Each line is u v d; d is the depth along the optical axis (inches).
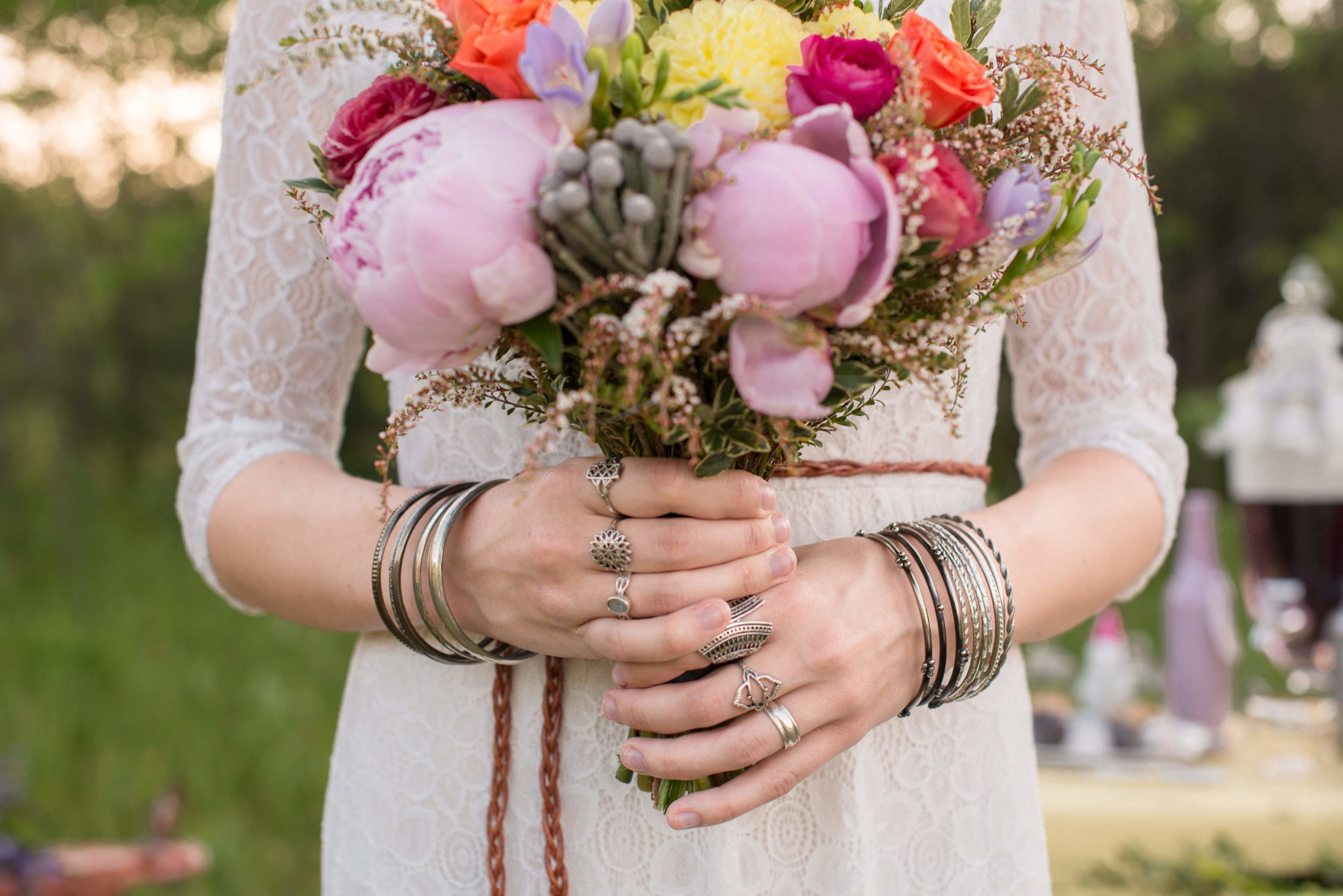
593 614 25.7
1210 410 235.9
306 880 114.3
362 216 20.3
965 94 21.8
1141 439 33.6
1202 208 258.2
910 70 20.8
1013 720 33.6
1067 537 30.7
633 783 29.6
